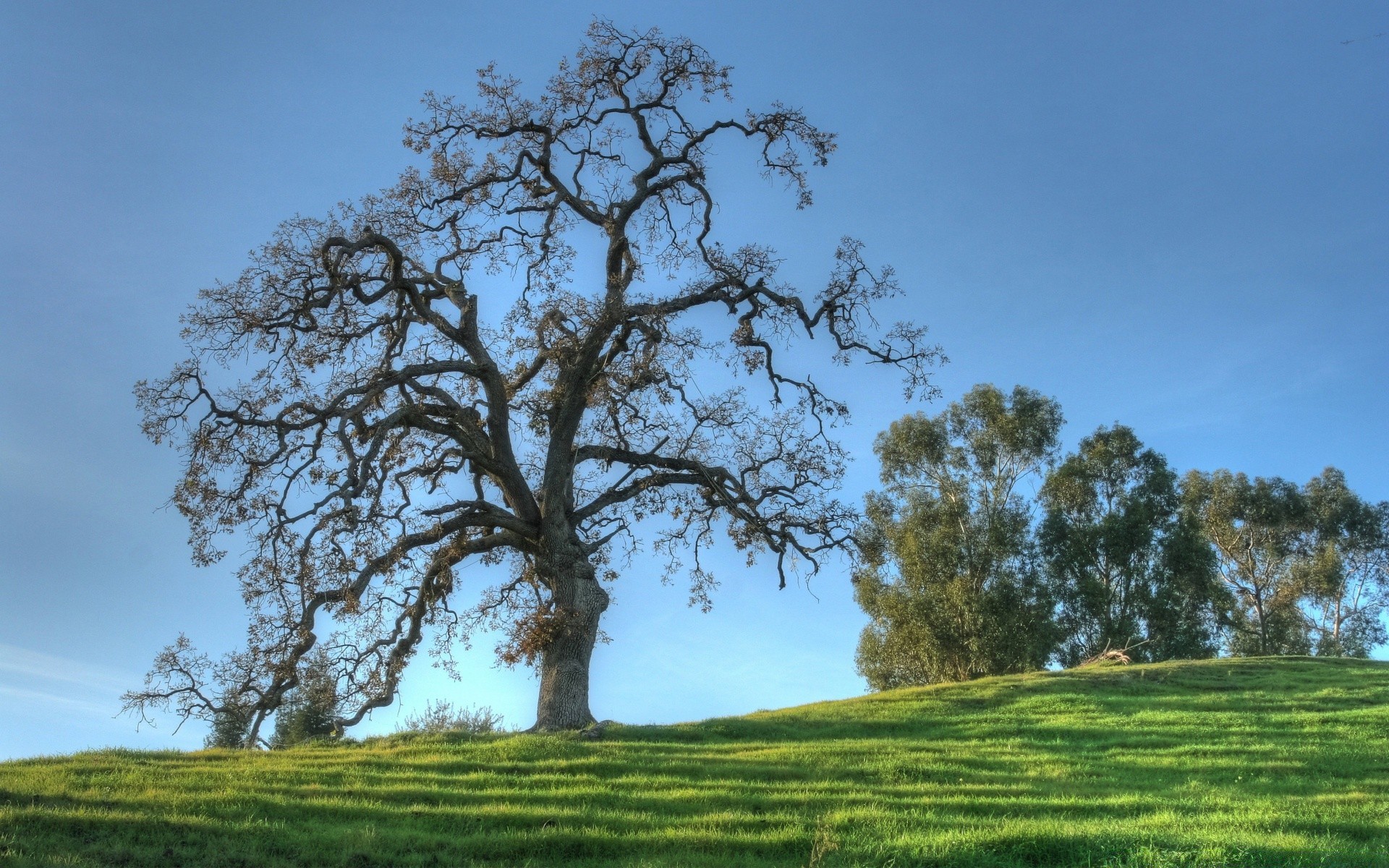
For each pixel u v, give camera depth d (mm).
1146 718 25109
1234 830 12617
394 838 11672
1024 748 21047
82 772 15461
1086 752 20438
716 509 25000
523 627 21250
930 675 48219
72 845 10727
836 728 24125
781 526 24234
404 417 21203
